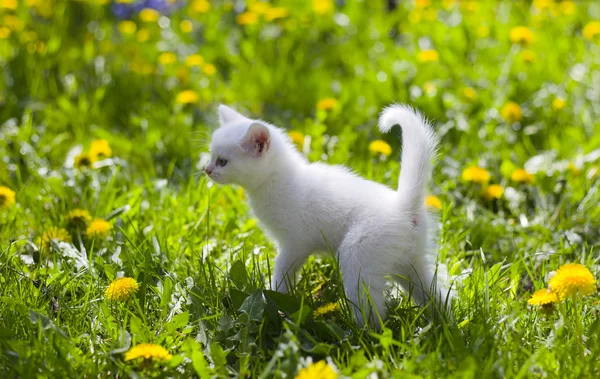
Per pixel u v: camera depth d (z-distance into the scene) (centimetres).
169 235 169
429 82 215
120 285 147
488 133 199
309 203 154
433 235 155
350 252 150
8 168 189
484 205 183
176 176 194
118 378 140
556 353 141
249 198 161
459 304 152
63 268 159
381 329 146
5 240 168
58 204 176
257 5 257
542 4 259
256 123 157
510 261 168
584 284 140
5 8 238
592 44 243
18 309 145
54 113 207
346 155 192
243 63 238
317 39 255
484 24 253
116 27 263
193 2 268
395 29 274
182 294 152
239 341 145
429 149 151
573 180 186
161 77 228
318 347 141
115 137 199
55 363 139
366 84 215
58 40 228
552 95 210
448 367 138
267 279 161
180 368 142
